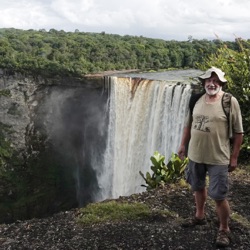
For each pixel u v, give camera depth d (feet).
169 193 20.29
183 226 15.96
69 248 14.43
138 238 14.99
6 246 14.93
